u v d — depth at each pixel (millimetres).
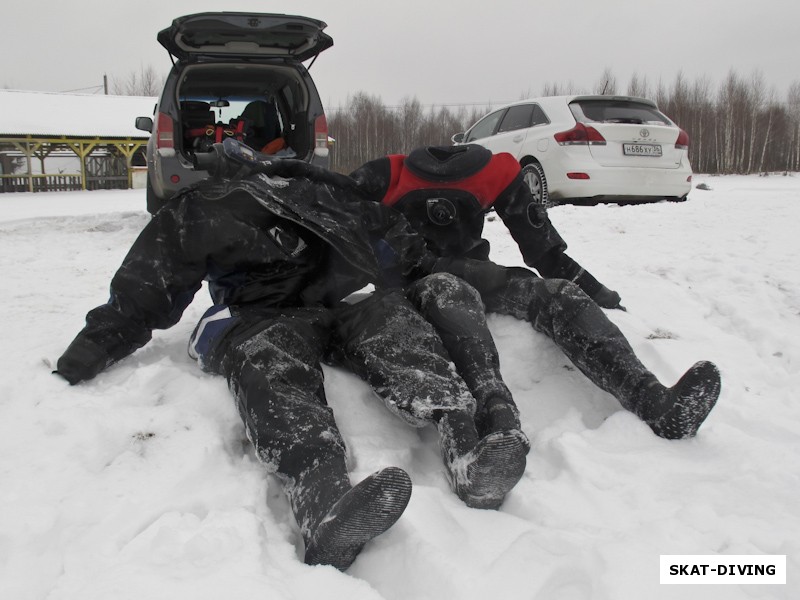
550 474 2307
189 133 7184
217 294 2918
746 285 4211
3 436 2361
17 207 13719
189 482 2143
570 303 2711
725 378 3004
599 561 1715
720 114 32625
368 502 1687
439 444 2281
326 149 6926
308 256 2848
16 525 1860
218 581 1623
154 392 2715
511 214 3287
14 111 22922
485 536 1888
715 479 2152
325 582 1702
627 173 8039
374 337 2518
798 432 2459
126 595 1563
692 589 1616
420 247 3072
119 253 6184
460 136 10852
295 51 6609
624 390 2533
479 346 2533
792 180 20391
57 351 3133
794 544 1774
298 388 2281
